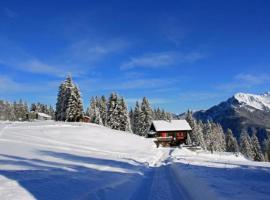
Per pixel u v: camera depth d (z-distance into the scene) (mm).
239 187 11406
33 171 14250
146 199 11148
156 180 16828
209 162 27703
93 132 62500
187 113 113062
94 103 113438
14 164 17422
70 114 83188
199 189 11914
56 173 14508
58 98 88125
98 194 10531
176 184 15133
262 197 9383
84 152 35719
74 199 9109
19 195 8617
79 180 12836
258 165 26109
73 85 85000
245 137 122000
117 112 94625
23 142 37531
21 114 139125
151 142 72438
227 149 129750
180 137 96625
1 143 33469
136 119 104062
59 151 32312
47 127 60531
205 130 136375
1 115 135750
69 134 55625
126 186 13703
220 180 13297
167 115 133500
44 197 8836
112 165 23172
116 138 62906
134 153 44875
